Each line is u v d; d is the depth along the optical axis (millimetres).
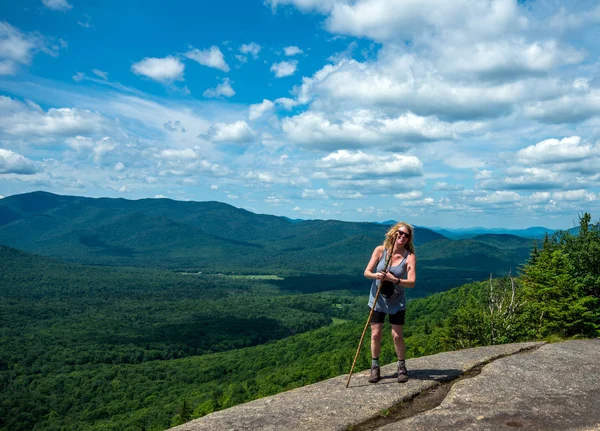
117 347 180500
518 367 5906
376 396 4902
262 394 73125
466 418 4211
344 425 4152
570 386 5176
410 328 87562
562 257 13508
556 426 4027
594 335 12078
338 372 66750
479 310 20844
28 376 139250
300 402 4855
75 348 178250
